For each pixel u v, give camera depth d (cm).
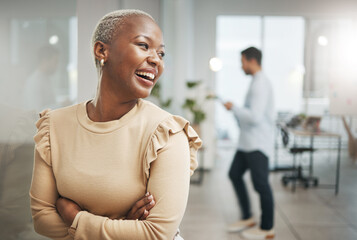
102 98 80
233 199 400
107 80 78
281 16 711
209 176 512
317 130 477
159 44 78
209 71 698
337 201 399
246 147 275
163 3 510
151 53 76
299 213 355
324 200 403
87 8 187
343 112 514
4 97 114
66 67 167
